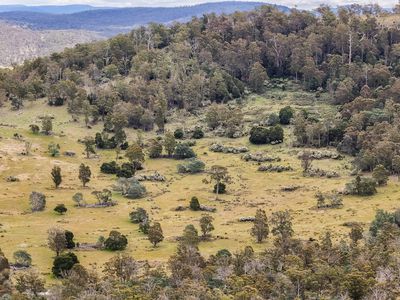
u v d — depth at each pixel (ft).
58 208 499.10
